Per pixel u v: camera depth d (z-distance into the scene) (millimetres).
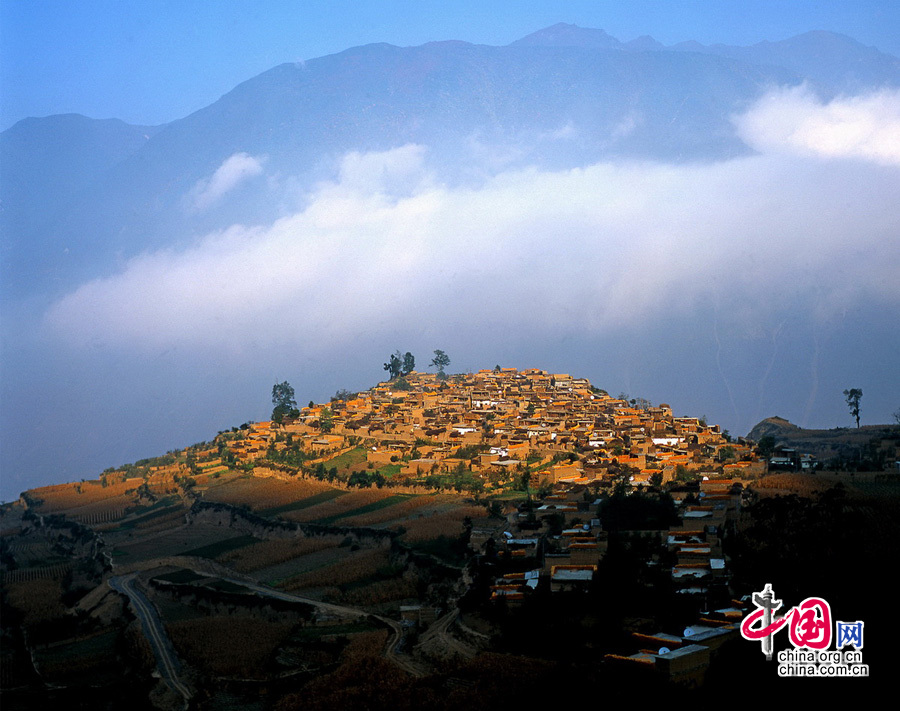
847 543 138500
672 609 126812
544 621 129750
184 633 163250
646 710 95438
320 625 157500
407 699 114438
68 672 156375
